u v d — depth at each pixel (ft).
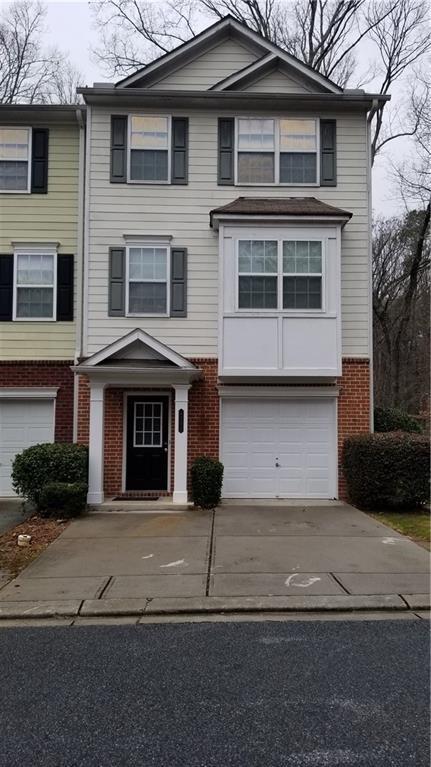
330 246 34.45
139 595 17.47
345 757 9.16
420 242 58.23
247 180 37.06
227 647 13.82
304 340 34.27
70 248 37.65
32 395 37.01
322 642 14.10
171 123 36.96
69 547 23.66
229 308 34.27
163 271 36.42
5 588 18.30
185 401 33.37
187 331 36.11
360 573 19.65
